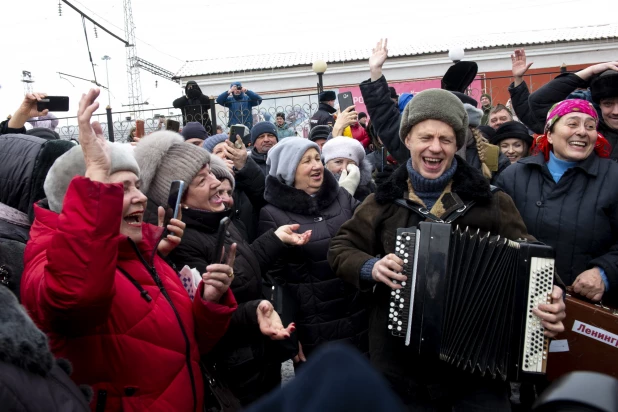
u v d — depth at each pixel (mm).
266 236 3338
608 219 3359
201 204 3053
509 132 5395
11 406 1408
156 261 2451
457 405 2734
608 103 3951
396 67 17234
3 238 2629
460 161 2986
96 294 1880
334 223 3658
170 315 2254
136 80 23234
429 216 2846
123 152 2270
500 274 2619
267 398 676
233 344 2961
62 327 1974
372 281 2846
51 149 2934
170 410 2186
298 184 3771
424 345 2588
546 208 3461
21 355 1473
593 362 3121
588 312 3123
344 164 4797
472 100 4379
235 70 17438
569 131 3379
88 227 1873
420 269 2615
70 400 1612
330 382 629
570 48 16844
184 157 3008
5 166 2965
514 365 2615
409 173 2975
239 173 4113
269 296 3441
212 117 8781
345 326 3531
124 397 2111
